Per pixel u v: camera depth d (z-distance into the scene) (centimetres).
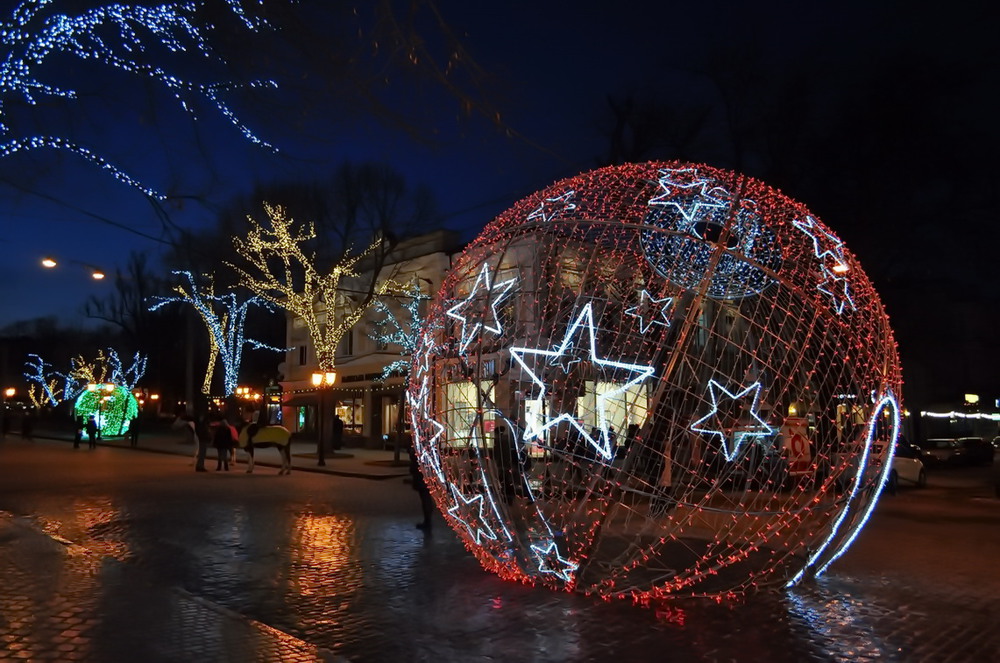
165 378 6031
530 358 728
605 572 789
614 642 602
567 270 745
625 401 721
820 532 800
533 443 704
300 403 3759
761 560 874
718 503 1058
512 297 746
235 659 525
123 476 1980
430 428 799
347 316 2881
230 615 636
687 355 679
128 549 975
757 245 744
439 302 806
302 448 3300
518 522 802
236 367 3569
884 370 745
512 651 581
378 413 3378
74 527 1145
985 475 2552
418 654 575
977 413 3186
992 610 701
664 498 703
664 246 732
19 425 5628
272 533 1095
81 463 2423
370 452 3080
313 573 838
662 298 725
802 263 756
